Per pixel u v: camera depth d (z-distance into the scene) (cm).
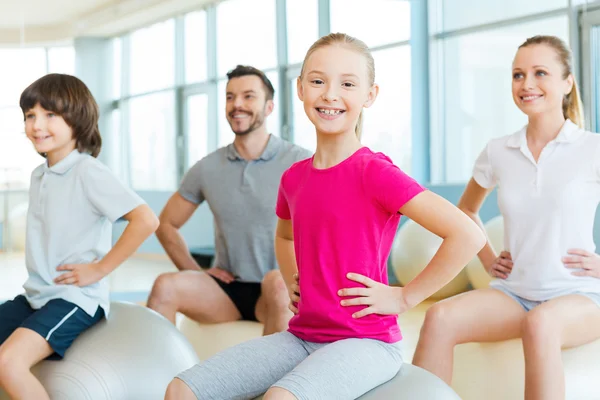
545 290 210
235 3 670
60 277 194
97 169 200
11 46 546
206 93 671
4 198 517
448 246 141
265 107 272
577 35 518
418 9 629
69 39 571
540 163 214
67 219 198
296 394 130
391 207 144
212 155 282
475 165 234
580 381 200
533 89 214
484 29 592
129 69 612
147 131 634
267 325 249
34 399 180
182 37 650
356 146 152
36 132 199
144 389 192
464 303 204
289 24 659
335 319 146
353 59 148
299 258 153
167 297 253
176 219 287
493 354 209
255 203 268
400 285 545
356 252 146
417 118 632
